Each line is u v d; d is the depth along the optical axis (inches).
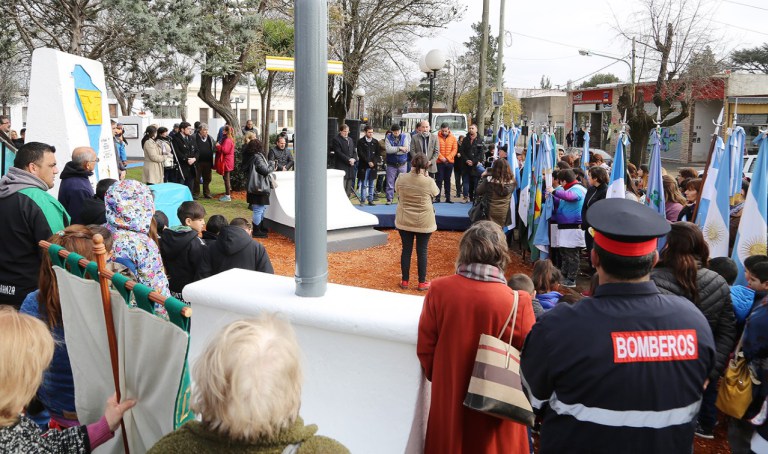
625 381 74.4
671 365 75.5
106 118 347.3
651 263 78.8
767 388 109.9
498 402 93.7
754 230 206.7
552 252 340.8
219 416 53.6
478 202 374.9
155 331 81.7
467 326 98.7
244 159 470.6
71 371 107.4
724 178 225.8
